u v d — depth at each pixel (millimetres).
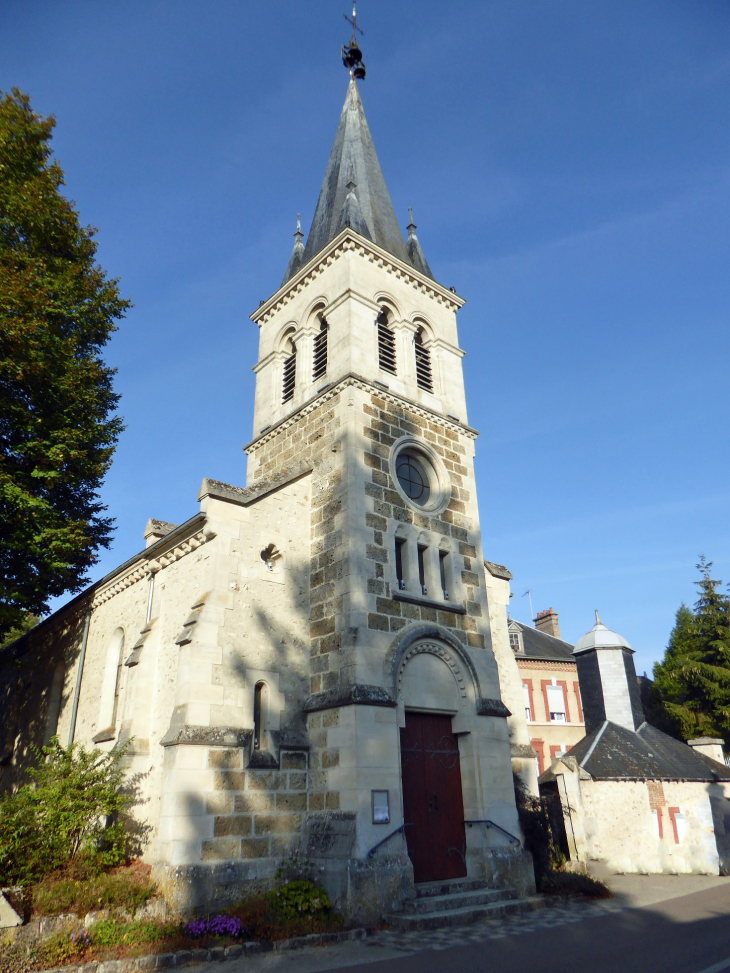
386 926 12102
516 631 41250
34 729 21625
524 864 15289
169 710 13984
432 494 18172
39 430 16422
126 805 13305
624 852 22500
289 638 15062
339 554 15422
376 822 13055
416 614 15922
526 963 9352
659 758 25031
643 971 8766
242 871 12383
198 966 9602
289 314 21172
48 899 10453
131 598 17953
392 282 20141
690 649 37406
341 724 13797
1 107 17094
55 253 18000
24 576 16781
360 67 26641
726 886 18188
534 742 38625
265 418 20609
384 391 17672
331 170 24172
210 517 14602
